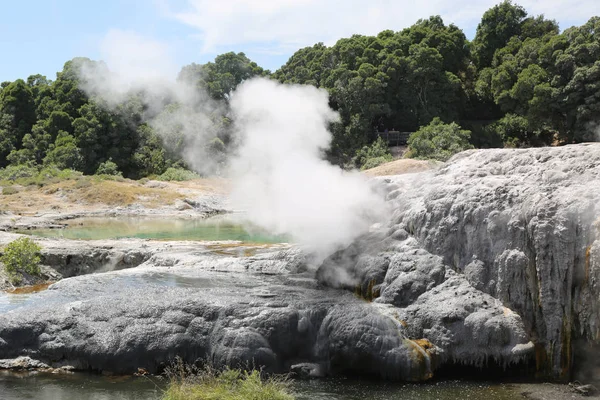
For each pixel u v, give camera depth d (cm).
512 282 1010
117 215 3105
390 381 963
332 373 999
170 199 3397
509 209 1041
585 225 947
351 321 1002
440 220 1136
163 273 1317
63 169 4703
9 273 1467
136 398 873
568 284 955
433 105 4819
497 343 972
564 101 4109
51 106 5416
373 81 4459
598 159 1036
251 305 1041
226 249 1591
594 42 4134
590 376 966
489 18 5334
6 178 4262
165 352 986
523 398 885
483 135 4666
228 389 861
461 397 889
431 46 5147
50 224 2642
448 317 1004
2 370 984
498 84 4600
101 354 979
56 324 1026
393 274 1116
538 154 1133
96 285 1209
